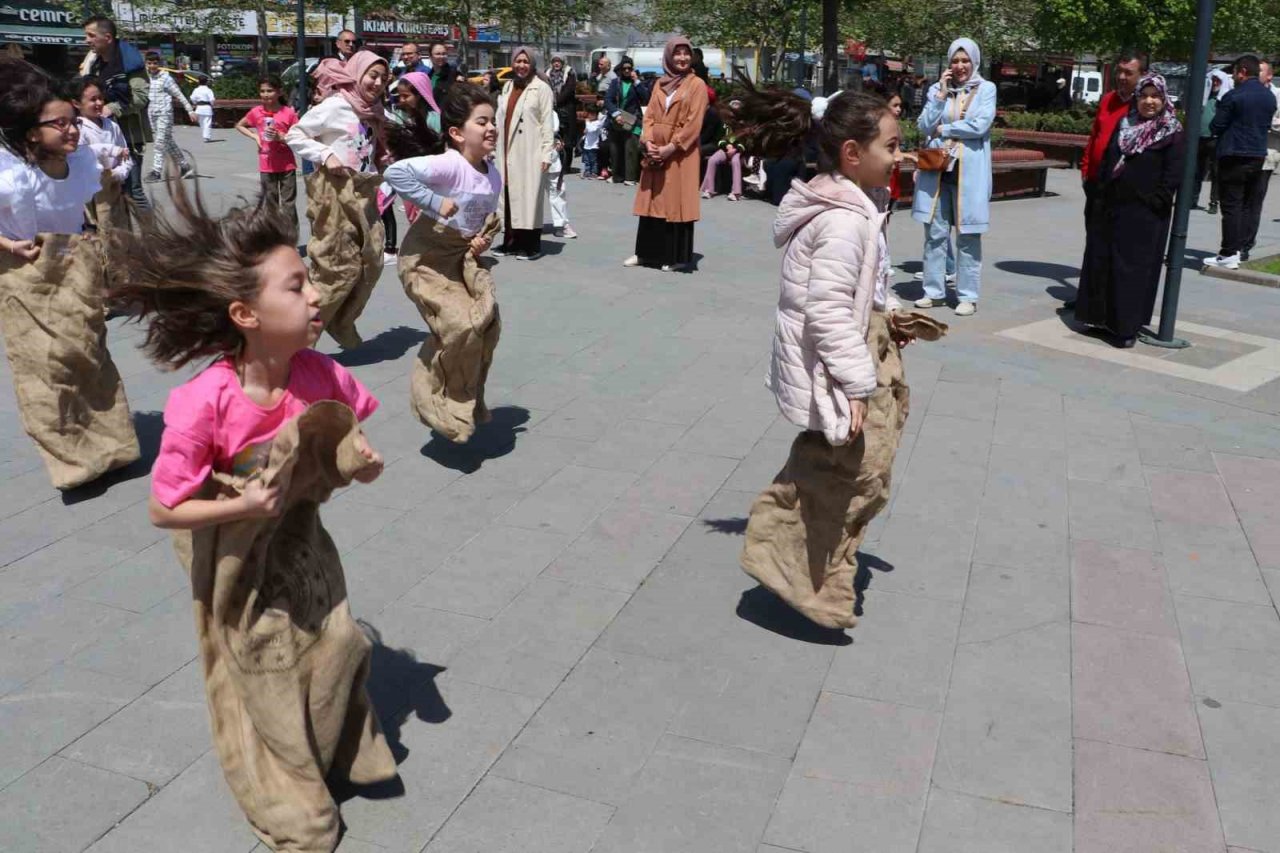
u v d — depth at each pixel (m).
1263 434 6.24
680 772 3.29
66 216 4.85
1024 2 32.53
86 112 6.95
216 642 2.71
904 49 35.12
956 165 8.45
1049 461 5.76
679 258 10.02
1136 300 7.74
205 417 2.52
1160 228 7.62
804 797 3.19
